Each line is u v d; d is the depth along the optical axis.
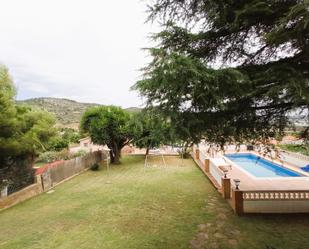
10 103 8.88
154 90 2.78
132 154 21.38
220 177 9.28
